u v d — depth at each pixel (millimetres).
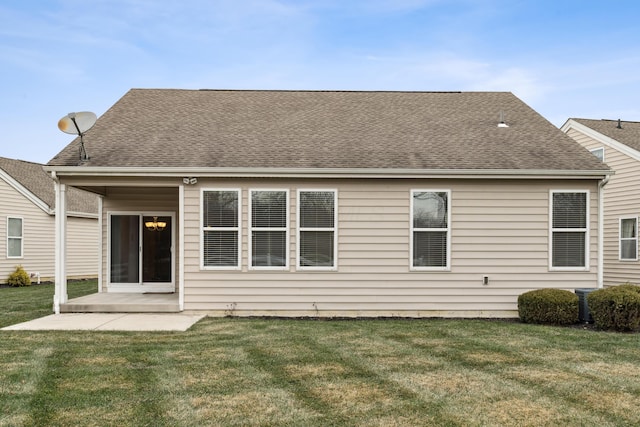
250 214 10688
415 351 7348
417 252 10781
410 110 13852
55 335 8344
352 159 10836
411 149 11352
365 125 12734
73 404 5031
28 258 19609
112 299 11562
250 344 7730
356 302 10719
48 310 11188
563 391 5504
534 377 6027
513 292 10758
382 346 7672
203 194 10664
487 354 7191
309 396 5305
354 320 10305
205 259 10672
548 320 9883
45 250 20375
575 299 9891
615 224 15781
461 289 10758
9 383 5664
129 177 10539
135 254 13000
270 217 10719
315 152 11125
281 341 7969
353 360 6777
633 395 5387
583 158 11023
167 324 9438
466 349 7504
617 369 6406
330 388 5570
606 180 10648
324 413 4828
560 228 10812
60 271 10680
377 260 10734
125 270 13008
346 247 10727
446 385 5695
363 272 10727
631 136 16328
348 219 10742
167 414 4777
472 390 5520
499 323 10008
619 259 15570
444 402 5141
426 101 14586
